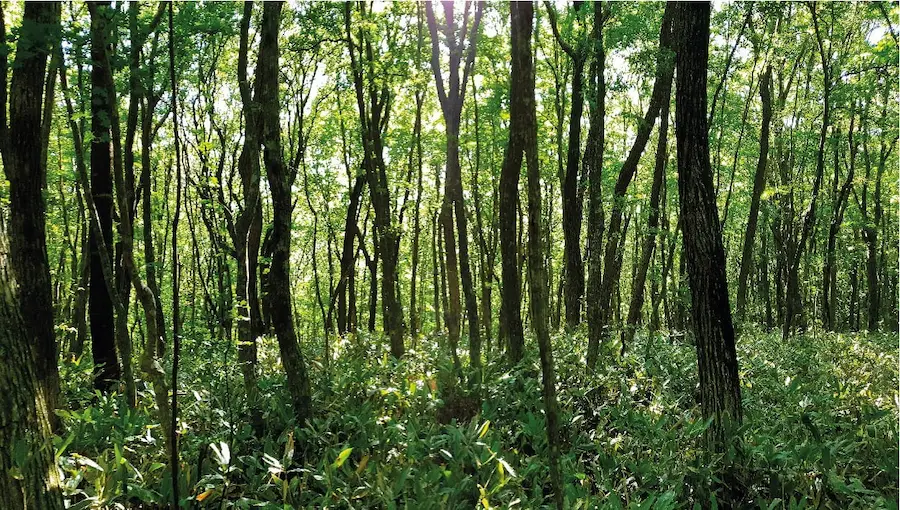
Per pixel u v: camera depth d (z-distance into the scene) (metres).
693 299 6.07
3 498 3.27
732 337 6.00
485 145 15.17
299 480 5.53
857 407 8.21
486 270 14.37
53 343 6.22
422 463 6.10
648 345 11.14
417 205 18.50
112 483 5.06
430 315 27.02
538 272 4.15
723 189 20.17
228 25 10.33
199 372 7.50
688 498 5.75
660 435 6.48
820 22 16.00
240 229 7.68
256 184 7.54
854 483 5.53
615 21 11.86
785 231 20.67
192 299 10.82
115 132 4.88
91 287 8.27
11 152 5.88
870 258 21.77
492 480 5.66
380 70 12.73
